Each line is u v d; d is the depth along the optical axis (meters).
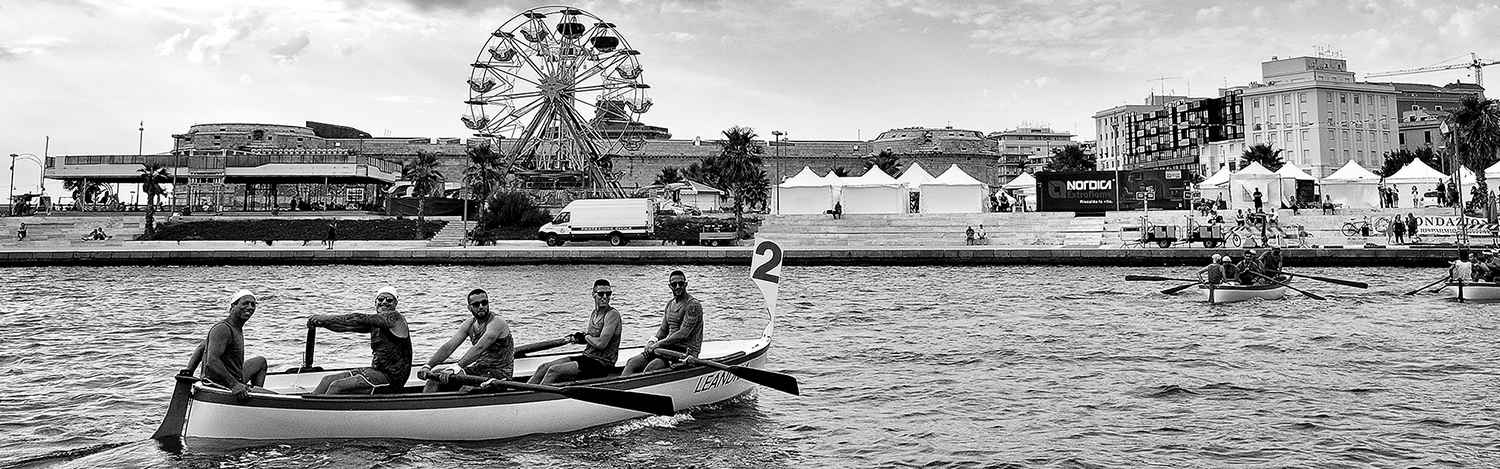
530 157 94.38
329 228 65.88
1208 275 33.12
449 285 42.31
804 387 17.11
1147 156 183.00
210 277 47.81
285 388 13.51
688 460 12.71
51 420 14.72
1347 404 15.30
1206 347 21.50
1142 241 55.47
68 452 12.94
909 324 26.44
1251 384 16.97
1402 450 12.71
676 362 14.87
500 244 69.31
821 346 22.20
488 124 84.25
